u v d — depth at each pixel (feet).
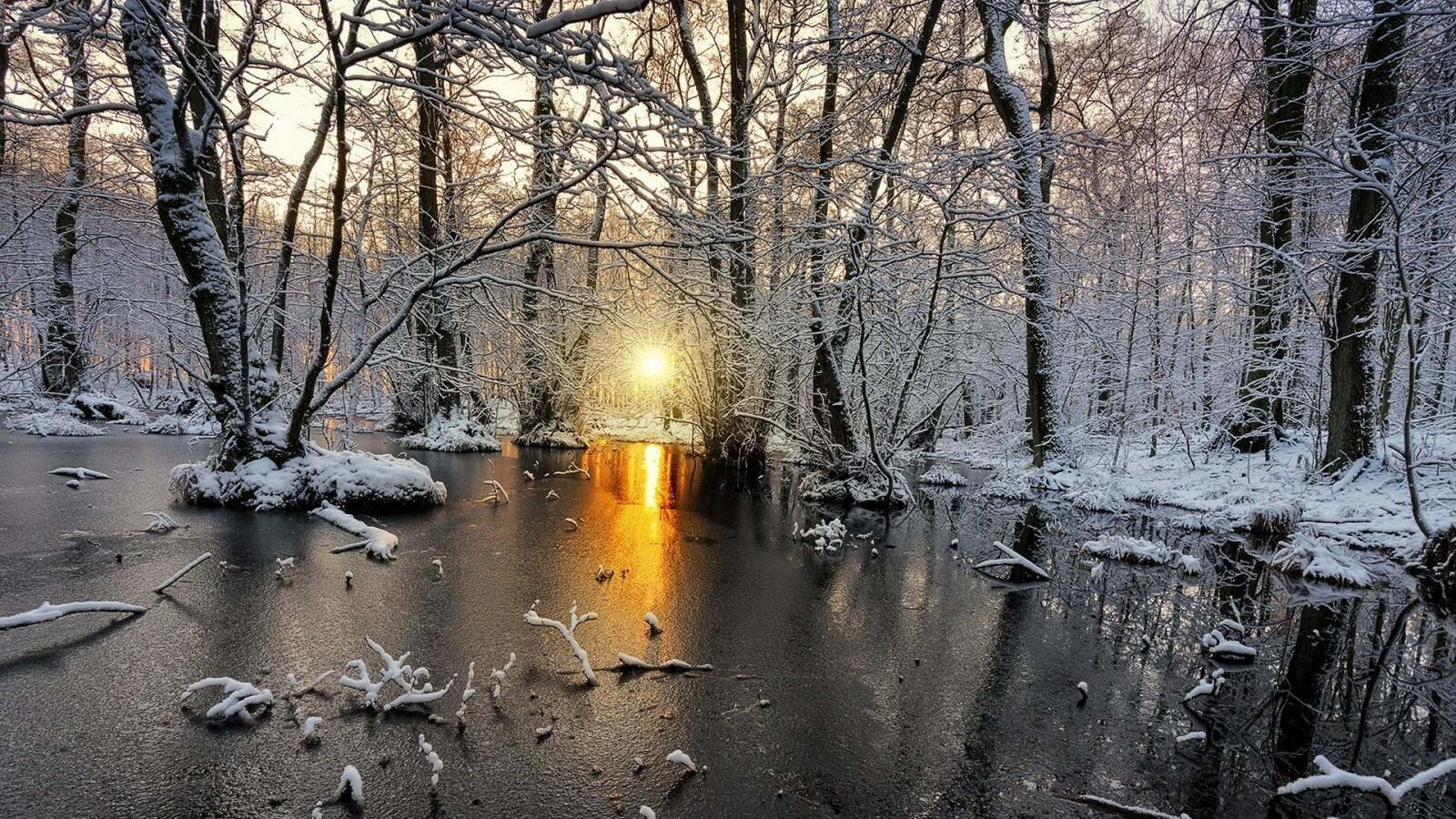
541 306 41.91
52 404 63.00
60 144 47.42
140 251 55.62
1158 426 52.90
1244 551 29.27
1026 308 45.88
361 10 21.02
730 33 45.09
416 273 37.93
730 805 9.81
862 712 13.00
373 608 16.85
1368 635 18.93
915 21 42.45
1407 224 30.91
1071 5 38.99
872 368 47.29
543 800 9.70
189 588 17.61
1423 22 28.60
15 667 12.87
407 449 54.39
